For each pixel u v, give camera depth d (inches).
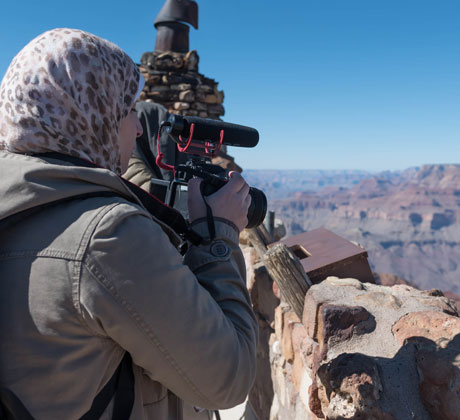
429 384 46.3
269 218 129.0
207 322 28.7
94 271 25.8
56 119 28.7
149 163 75.5
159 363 27.8
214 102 366.9
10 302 26.8
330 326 61.5
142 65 356.5
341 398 49.2
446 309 64.2
